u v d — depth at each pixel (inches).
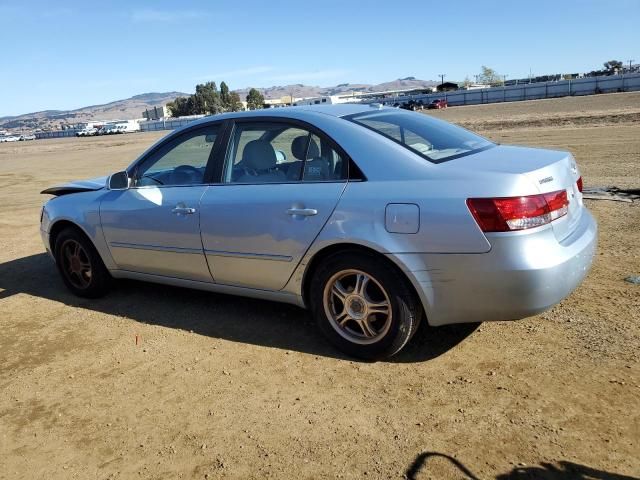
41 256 293.9
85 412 139.9
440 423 122.3
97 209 203.5
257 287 169.2
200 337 176.4
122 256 200.8
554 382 133.3
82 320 199.2
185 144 187.6
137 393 146.4
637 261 207.3
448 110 2050.9
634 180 355.9
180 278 188.9
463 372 141.9
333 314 155.9
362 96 4918.8
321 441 120.1
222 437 124.8
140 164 198.2
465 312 136.4
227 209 167.5
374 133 151.7
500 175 131.1
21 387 154.9
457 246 131.2
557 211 134.1
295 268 157.4
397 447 115.8
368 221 141.7
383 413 127.9
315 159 156.8
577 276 136.9
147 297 216.5
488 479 104.3
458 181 133.8
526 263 126.9
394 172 142.9
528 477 103.8
